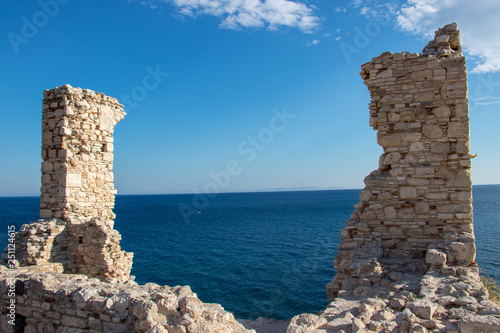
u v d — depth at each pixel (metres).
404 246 10.99
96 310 7.52
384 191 11.32
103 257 13.14
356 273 9.80
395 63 11.43
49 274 9.42
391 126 11.43
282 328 10.21
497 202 128.50
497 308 6.50
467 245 9.50
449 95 10.90
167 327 6.42
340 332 6.52
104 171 15.50
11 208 140.62
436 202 10.83
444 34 11.87
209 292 25.97
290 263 34.59
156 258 38.97
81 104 14.43
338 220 77.69
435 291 7.81
